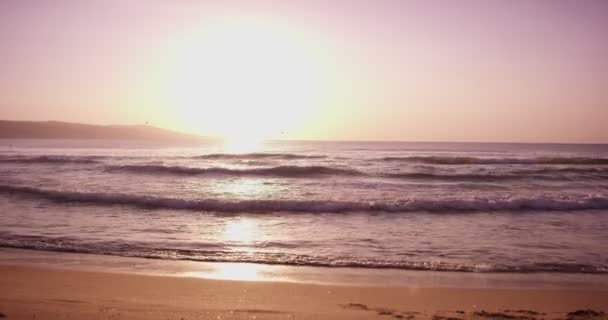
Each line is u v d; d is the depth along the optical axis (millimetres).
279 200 16938
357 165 33844
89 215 15078
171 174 27547
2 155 40844
